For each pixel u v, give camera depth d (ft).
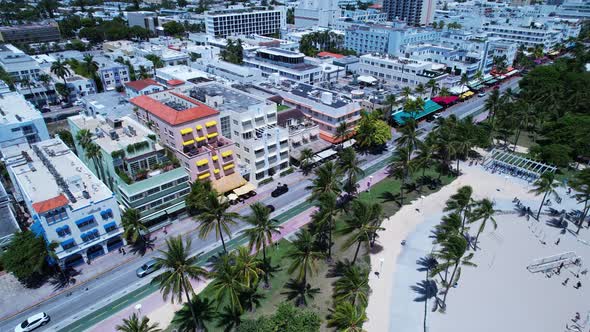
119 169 310.24
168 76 574.15
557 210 352.08
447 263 237.86
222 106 399.65
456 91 621.72
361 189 383.86
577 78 604.49
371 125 435.53
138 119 404.77
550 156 414.82
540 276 274.98
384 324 235.20
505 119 466.29
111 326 231.71
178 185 321.32
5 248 272.31
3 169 357.00
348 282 221.66
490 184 394.93
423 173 386.32
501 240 312.29
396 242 308.19
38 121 394.11
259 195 370.73
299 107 485.15
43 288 260.01
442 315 241.96
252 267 225.56
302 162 408.87
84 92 612.29
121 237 293.84
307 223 327.06
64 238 259.19
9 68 593.01
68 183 282.56
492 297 256.32
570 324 236.43
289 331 204.33
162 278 207.21
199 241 307.58
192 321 234.79
